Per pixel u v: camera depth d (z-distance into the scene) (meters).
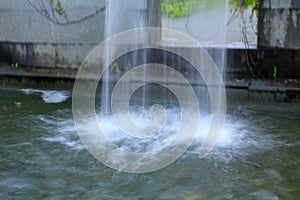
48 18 6.55
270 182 3.49
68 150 4.13
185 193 3.32
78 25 6.48
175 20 8.29
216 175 3.63
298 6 5.60
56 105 5.57
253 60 6.02
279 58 5.89
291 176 3.60
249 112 5.30
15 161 3.87
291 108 5.41
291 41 5.77
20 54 6.81
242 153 4.08
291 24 5.71
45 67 6.75
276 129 4.70
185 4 8.13
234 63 6.11
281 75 5.95
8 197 3.24
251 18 6.20
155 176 3.62
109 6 6.30
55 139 4.40
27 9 6.60
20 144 4.25
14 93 6.16
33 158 3.94
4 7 6.67
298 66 5.82
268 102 5.61
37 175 3.61
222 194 3.30
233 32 6.60
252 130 4.68
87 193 3.32
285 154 4.04
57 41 6.61
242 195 3.28
